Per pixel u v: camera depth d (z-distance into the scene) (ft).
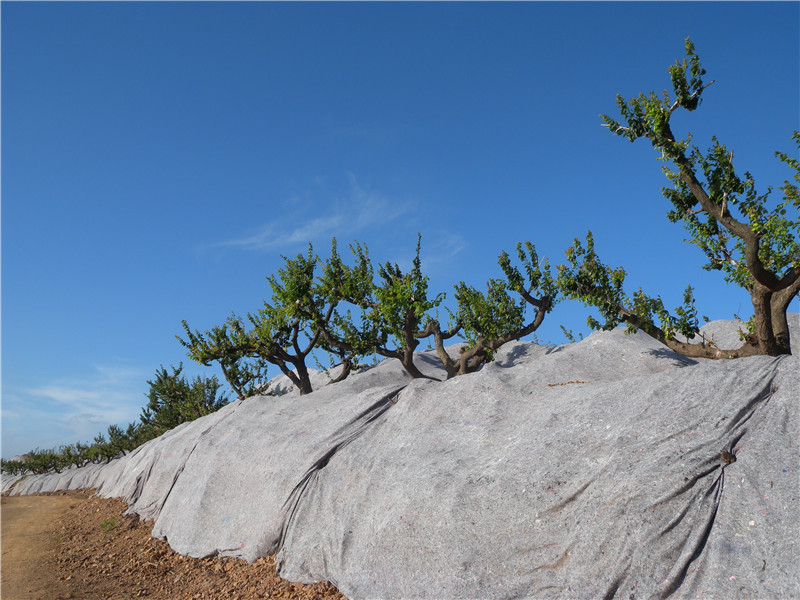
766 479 21.77
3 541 60.54
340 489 36.40
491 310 69.87
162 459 69.46
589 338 56.95
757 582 18.70
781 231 35.94
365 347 73.77
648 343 55.52
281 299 75.97
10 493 166.91
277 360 83.15
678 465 23.22
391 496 30.99
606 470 24.76
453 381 42.14
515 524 24.88
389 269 72.59
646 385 30.63
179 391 123.85
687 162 40.47
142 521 61.41
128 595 36.81
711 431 24.77
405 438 37.42
